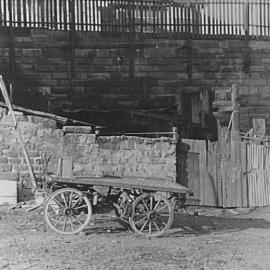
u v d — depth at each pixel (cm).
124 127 2159
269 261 1118
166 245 1267
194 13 2411
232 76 2444
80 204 1355
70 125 1906
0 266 1042
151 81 2356
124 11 2339
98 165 1792
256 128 2214
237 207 1981
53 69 2258
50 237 1315
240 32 2453
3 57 2202
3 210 1636
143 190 1370
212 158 1967
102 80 2309
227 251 1216
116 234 1381
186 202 1939
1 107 1748
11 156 1730
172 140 1866
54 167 1753
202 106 2209
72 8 2277
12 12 2216
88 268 1035
